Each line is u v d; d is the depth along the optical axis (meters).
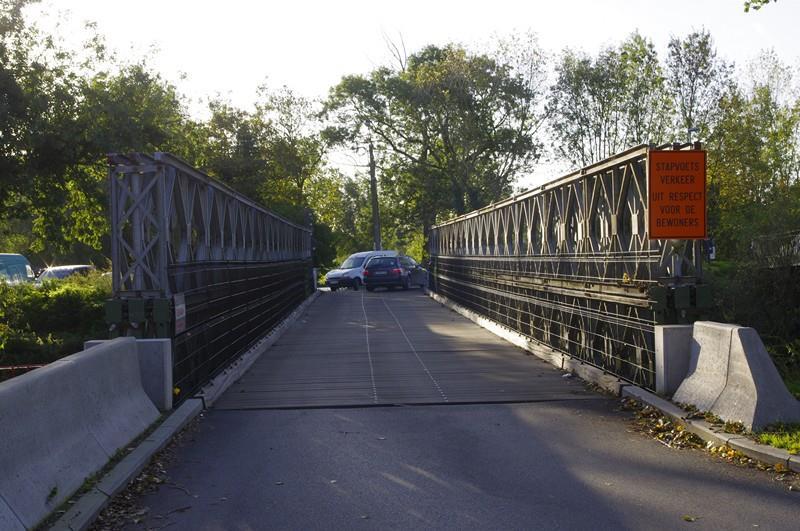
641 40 38.41
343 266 43.25
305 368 13.41
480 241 21.86
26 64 17.09
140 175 9.30
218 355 11.95
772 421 7.29
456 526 5.45
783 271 14.36
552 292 13.88
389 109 51.69
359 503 6.02
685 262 9.50
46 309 18.28
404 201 54.62
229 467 7.12
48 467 5.56
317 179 58.09
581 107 40.69
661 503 5.84
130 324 9.06
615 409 9.43
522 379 11.80
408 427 8.73
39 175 17.53
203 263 11.15
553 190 14.02
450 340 17.44
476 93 47.41
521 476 6.67
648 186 9.06
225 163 42.34
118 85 19.33
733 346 7.88
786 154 27.50
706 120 33.53
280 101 52.03
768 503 5.77
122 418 7.50
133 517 5.69
